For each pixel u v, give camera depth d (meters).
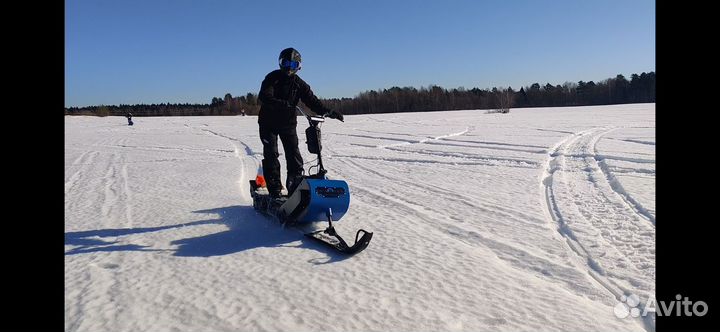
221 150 15.92
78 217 5.48
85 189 7.77
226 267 3.64
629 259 3.85
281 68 4.97
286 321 2.69
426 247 4.18
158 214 5.63
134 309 2.86
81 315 2.76
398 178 8.90
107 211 5.85
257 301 2.97
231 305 2.91
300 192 4.43
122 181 8.67
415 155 13.21
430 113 58.38
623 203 6.08
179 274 3.49
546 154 12.52
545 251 4.15
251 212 5.68
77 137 23.81
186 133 26.83
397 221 5.22
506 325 2.68
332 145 17.02
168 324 2.66
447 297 3.06
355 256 3.91
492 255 4.02
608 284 3.36
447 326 2.65
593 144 14.57
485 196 6.82
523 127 25.36
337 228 4.88
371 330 2.59
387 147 15.97
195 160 12.52
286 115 5.15
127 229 4.88
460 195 6.91
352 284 3.27
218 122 42.69
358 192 7.30
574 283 3.37
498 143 16.12
